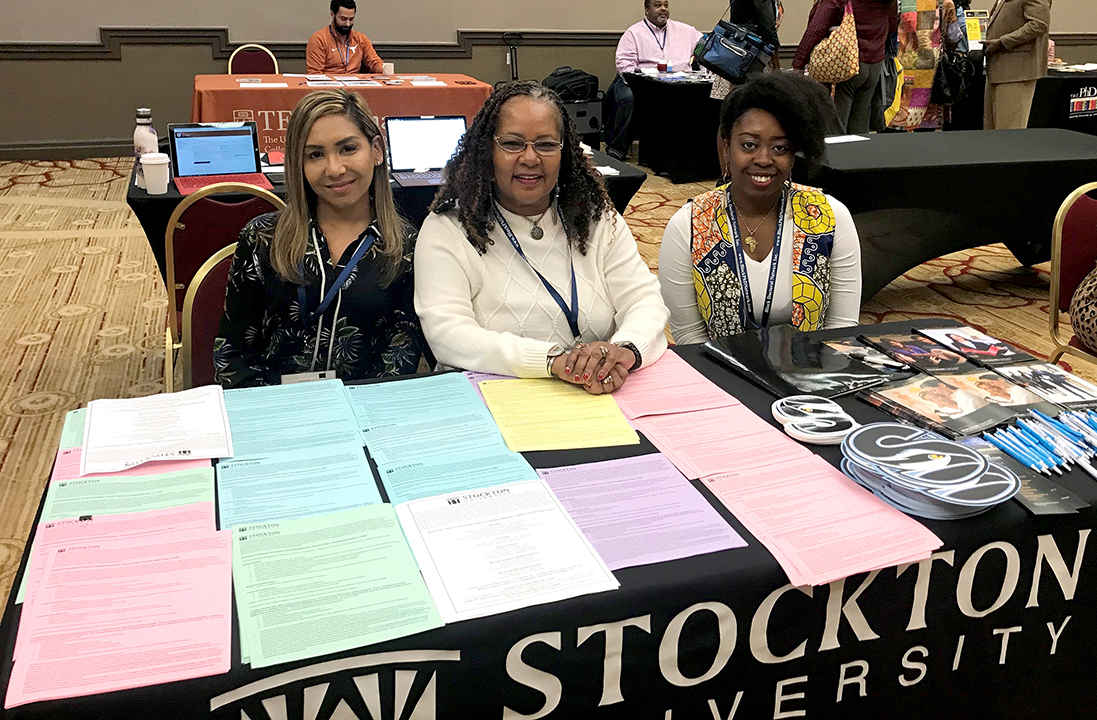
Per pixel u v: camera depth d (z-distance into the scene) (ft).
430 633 2.98
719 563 3.34
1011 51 19.36
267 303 6.04
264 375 6.23
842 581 3.46
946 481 3.66
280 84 14.96
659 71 21.83
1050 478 3.96
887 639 3.65
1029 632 3.91
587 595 3.16
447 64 23.68
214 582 3.18
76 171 20.68
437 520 3.57
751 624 3.41
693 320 6.98
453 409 4.67
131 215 17.38
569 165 5.78
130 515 3.58
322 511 3.64
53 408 9.54
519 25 23.94
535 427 4.44
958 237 12.17
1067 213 8.07
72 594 3.09
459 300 5.64
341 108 5.68
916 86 17.21
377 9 22.65
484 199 5.64
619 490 3.85
